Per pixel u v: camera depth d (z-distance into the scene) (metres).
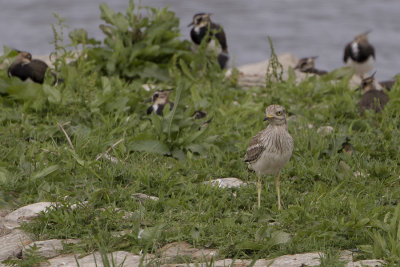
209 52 20.91
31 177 11.48
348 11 67.56
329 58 48.69
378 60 47.03
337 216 10.10
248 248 9.10
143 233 9.41
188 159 13.01
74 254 9.12
